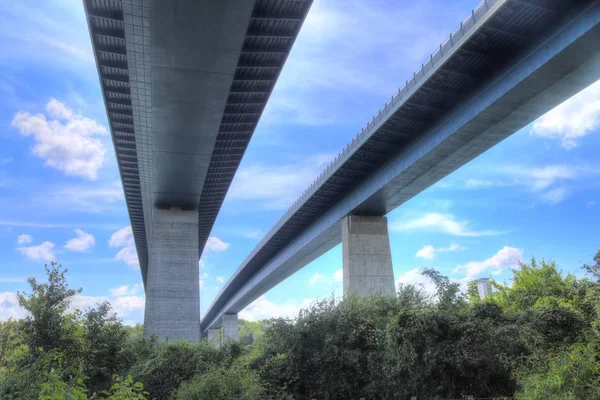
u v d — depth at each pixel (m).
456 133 35.56
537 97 31.22
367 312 24.03
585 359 13.19
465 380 18.09
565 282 23.33
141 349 33.16
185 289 59.53
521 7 27.27
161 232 61.75
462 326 18.28
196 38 32.50
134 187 67.56
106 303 25.47
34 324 21.05
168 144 47.62
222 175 62.44
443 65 32.41
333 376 22.58
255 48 38.28
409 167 40.84
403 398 19.30
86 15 34.44
